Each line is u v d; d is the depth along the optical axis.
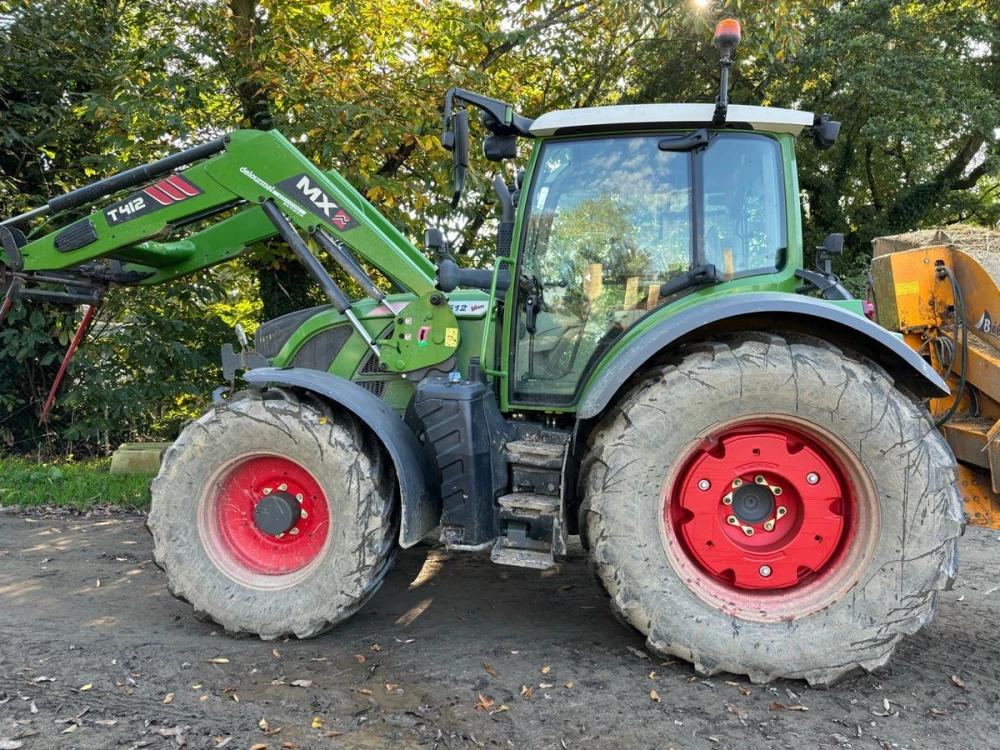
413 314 3.60
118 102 7.17
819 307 2.82
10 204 7.56
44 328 7.80
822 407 2.79
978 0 12.63
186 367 7.95
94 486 6.25
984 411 3.31
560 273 3.42
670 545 2.93
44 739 2.34
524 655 3.05
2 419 8.35
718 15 7.88
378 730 2.43
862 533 2.82
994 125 11.36
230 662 2.95
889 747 2.37
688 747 2.35
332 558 3.13
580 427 3.16
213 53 7.52
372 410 3.20
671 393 2.86
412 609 3.63
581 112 3.25
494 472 3.22
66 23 8.10
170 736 2.37
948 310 3.46
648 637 2.89
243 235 4.54
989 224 15.02
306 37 7.77
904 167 14.21
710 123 3.19
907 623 2.73
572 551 4.68
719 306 2.87
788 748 2.36
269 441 3.21
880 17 11.76
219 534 3.33
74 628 3.30
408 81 7.93
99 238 3.89
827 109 13.06
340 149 7.01
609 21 9.34
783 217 3.25
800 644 2.77
